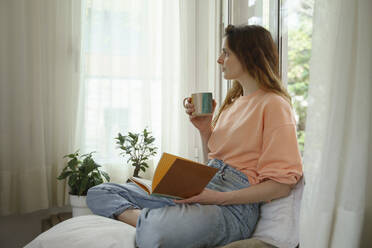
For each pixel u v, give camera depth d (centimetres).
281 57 181
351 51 94
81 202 219
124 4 262
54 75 250
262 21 197
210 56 270
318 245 97
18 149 238
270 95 136
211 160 150
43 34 246
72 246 124
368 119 92
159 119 276
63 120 252
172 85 274
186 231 121
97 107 258
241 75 147
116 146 262
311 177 101
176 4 276
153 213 126
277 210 130
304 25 167
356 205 92
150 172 271
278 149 125
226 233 127
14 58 236
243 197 125
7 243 249
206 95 147
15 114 238
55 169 254
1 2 234
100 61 258
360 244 99
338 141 94
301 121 171
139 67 267
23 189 237
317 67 99
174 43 276
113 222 142
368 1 91
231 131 143
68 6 252
